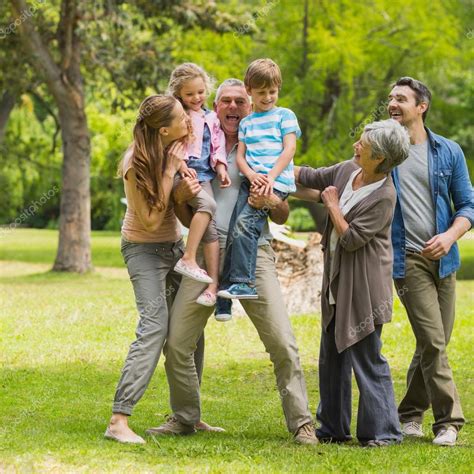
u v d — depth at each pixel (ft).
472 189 38.75
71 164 122.72
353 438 38.32
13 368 53.78
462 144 171.32
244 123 36.40
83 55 121.80
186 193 34.68
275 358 35.99
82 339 64.23
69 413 41.50
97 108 179.83
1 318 71.87
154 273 35.45
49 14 126.52
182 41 140.77
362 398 35.91
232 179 36.50
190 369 36.37
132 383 34.73
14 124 176.55
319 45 144.25
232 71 146.92
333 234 36.47
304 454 33.53
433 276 38.09
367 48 148.97
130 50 121.19
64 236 123.54
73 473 29.76
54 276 117.60
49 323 70.23
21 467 29.99
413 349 64.03
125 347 61.67
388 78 154.51
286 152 35.68
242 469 30.53
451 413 37.73
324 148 147.23
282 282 77.97
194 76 36.17
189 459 32.12
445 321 38.60
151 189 33.91
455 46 163.94
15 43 123.75
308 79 148.97
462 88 170.09
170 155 34.42
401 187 38.04
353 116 151.64
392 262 36.50
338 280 36.11
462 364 59.41
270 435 37.99
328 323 36.65
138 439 34.65
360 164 36.11
